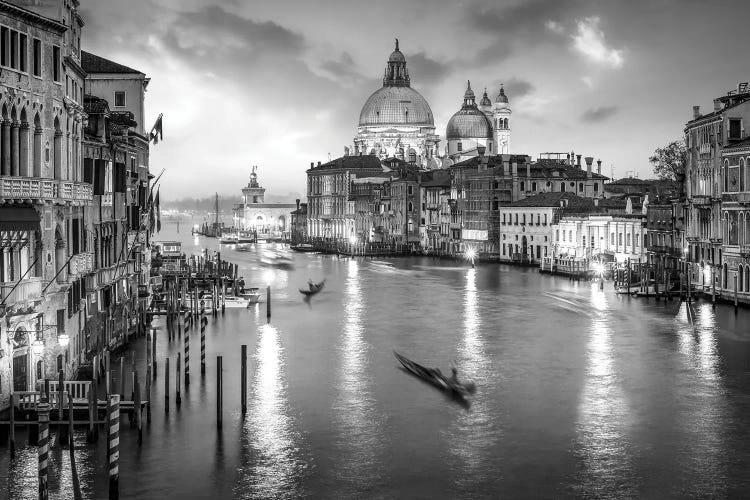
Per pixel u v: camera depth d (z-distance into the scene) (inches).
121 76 3577.8
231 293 4584.2
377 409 2290.8
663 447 2025.1
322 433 2106.3
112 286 2856.8
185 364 2465.6
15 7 1934.1
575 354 2957.7
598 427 2158.0
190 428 2114.9
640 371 2696.9
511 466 1916.8
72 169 2315.5
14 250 1967.3
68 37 2293.3
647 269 4574.3
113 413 1721.2
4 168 1942.7
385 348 3080.7
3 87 1914.4
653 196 6097.4
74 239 2359.7
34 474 1822.1
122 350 2925.7
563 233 6284.5
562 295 4626.0
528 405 2335.1
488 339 3257.9
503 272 6274.6
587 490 1803.6
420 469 1902.1
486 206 7445.9
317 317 3843.5
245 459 1940.2
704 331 3344.0
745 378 2603.3
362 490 1798.7
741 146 3814.0
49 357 2095.2
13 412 1887.3
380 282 5541.3
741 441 2059.5
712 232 4121.6
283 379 2596.0
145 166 3631.9
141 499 1747.0
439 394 2428.6
